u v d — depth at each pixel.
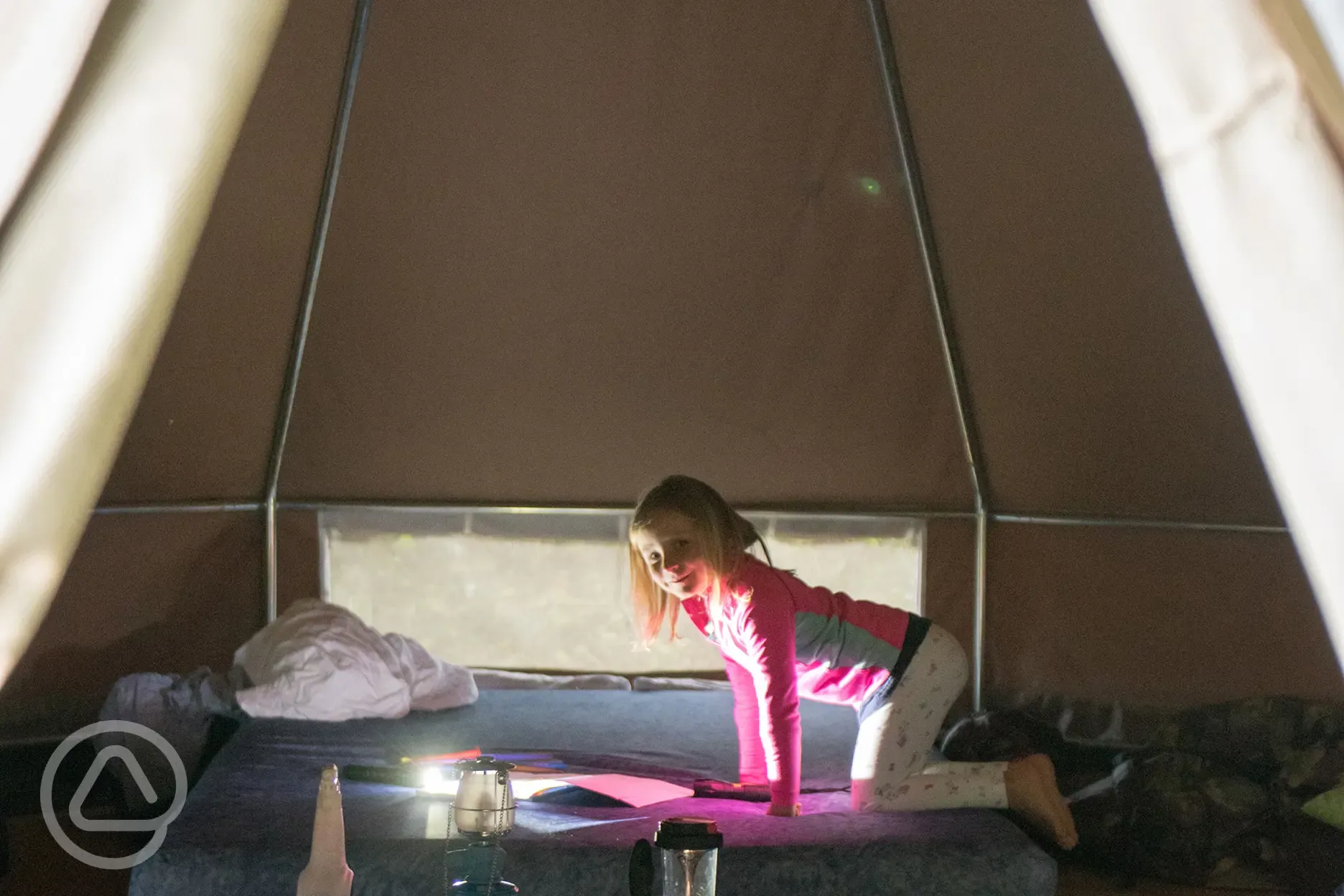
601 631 4.38
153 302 1.17
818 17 3.69
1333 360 1.13
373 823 2.44
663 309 4.17
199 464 4.04
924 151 3.93
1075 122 3.57
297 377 4.21
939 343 4.25
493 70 3.73
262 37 1.20
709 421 4.33
